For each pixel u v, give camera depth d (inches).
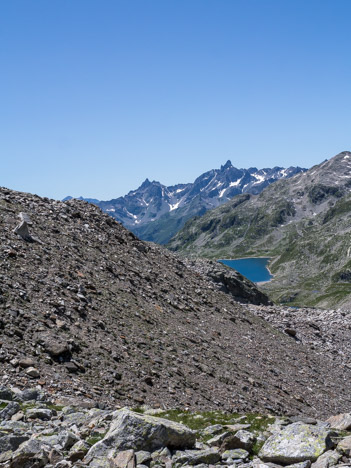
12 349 869.2
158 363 1111.0
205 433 693.3
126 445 524.7
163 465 512.7
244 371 1346.0
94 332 1091.3
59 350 926.4
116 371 971.9
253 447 614.2
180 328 1425.9
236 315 1950.1
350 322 2728.8
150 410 863.1
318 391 1505.9
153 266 1929.1
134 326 1250.0
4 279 1088.2
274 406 1193.4
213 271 2765.7
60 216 1787.6
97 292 1321.4
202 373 1182.3
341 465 495.8
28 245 1355.8
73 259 1455.5
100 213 2094.0
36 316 1017.5
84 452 519.5
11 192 1787.6
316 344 2135.8
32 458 482.6
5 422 593.6
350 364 2031.3
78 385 858.8
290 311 2817.4
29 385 791.7
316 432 575.2
